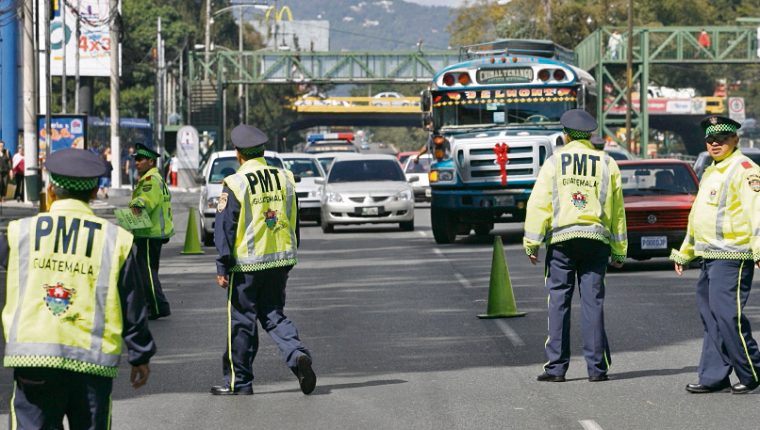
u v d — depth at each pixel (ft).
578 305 110.42
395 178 224.33
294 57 561.84
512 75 182.19
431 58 565.53
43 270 42.86
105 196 323.78
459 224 188.34
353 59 562.66
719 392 70.23
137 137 503.61
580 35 637.30
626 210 137.49
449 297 117.39
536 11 644.27
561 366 74.23
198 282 135.44
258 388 73.41
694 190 143.43
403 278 135.33
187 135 447.83
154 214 103.71
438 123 184.14
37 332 42.50
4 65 344.90
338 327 98.43
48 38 268.82
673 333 92.73
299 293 122.42
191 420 64.39
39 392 42.80
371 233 215.51
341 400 69.36
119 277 43.32
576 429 61.11
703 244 69.36
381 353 85.51
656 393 70.18
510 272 140.05
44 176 276.82
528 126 181.78
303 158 248.32
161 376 77.61
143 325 43.65
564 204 73.05
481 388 72.43
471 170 175.73
